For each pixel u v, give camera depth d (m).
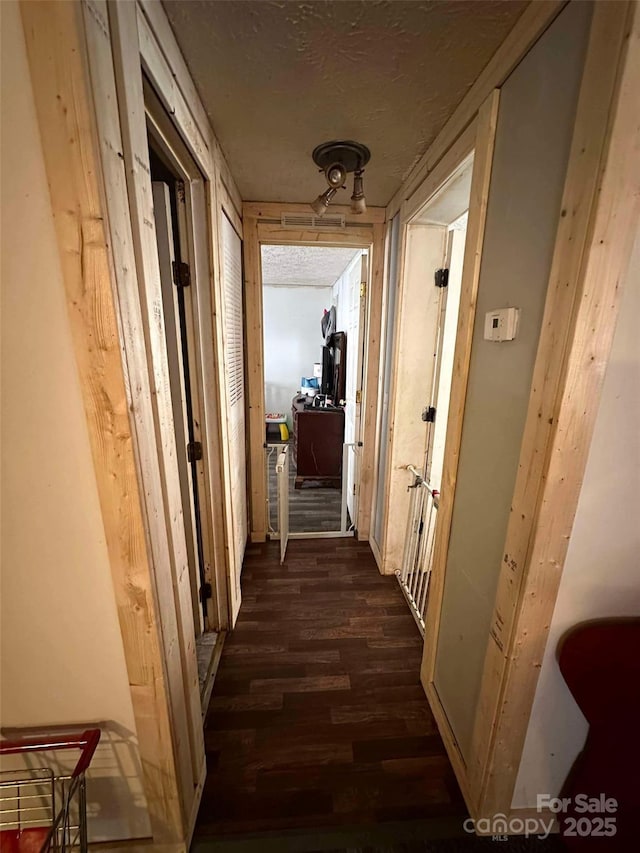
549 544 0.87
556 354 0.76
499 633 0.99
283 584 2.26
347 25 0.91
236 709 1.47
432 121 1.33
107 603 0.84
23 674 0.88
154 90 0.85
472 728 1.16
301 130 1.39
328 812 1.15
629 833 0.89
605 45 0.62
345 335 3.90
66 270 0.64
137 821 1.04
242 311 2.33
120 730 0.95
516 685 0.98
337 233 2.26
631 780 0.88
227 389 1.72
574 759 1.09
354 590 2.21
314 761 1.29
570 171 0.71
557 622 0.96
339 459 3.96
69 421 0.72
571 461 0.81
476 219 1.11
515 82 0.92
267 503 2.75
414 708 1.49
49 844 0.78
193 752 1.14
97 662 0.88
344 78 1.12
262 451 2.61
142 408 0.76
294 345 5.57
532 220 0.86
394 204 2.05
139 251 0.75
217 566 1.79
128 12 0.68
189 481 1.63
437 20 0.89
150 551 0.81
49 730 0.93
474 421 1.16
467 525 1.21
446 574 1.38
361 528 2.75
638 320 0.78
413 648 1.79
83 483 0.76
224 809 1.16
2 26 0.55
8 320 0.67
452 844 1.09
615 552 0.92
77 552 0.80
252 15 0.89
